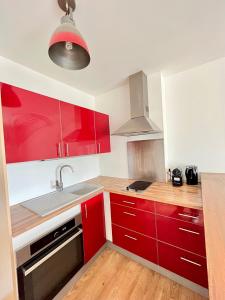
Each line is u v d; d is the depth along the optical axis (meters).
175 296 1.41
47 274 1.34
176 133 2.10
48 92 1.99
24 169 1.68
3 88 1.19
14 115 1.26
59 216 1.46
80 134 1.94
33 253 1.21
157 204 1.58
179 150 2.09
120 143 2.54
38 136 1.44
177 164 2.11
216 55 1.70
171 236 1.52
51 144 1.56
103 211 2.07
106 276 1.67
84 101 2.60
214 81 1.82
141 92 2.00
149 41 1.40
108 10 1.04
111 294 1.46
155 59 1.72
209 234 0.76
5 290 0.88
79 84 2.28
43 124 1.49
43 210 1.42
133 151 2.39
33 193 1.76
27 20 1.08
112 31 1.25
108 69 1.89
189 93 1.99
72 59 0.94
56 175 2.04
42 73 1.89
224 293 0.46
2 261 0.88
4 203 0.84
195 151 1.98
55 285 1.40
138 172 2.36
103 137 2.41
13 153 1.24
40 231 1.28
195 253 1.39
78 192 2.08
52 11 1.02
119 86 2.46
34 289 1.22
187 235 1.42
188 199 1.48
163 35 1.33
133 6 1.02
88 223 1.79
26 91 1.36
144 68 1.91
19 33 1.20
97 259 1.92
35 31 1.18
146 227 1.69
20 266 1.13
